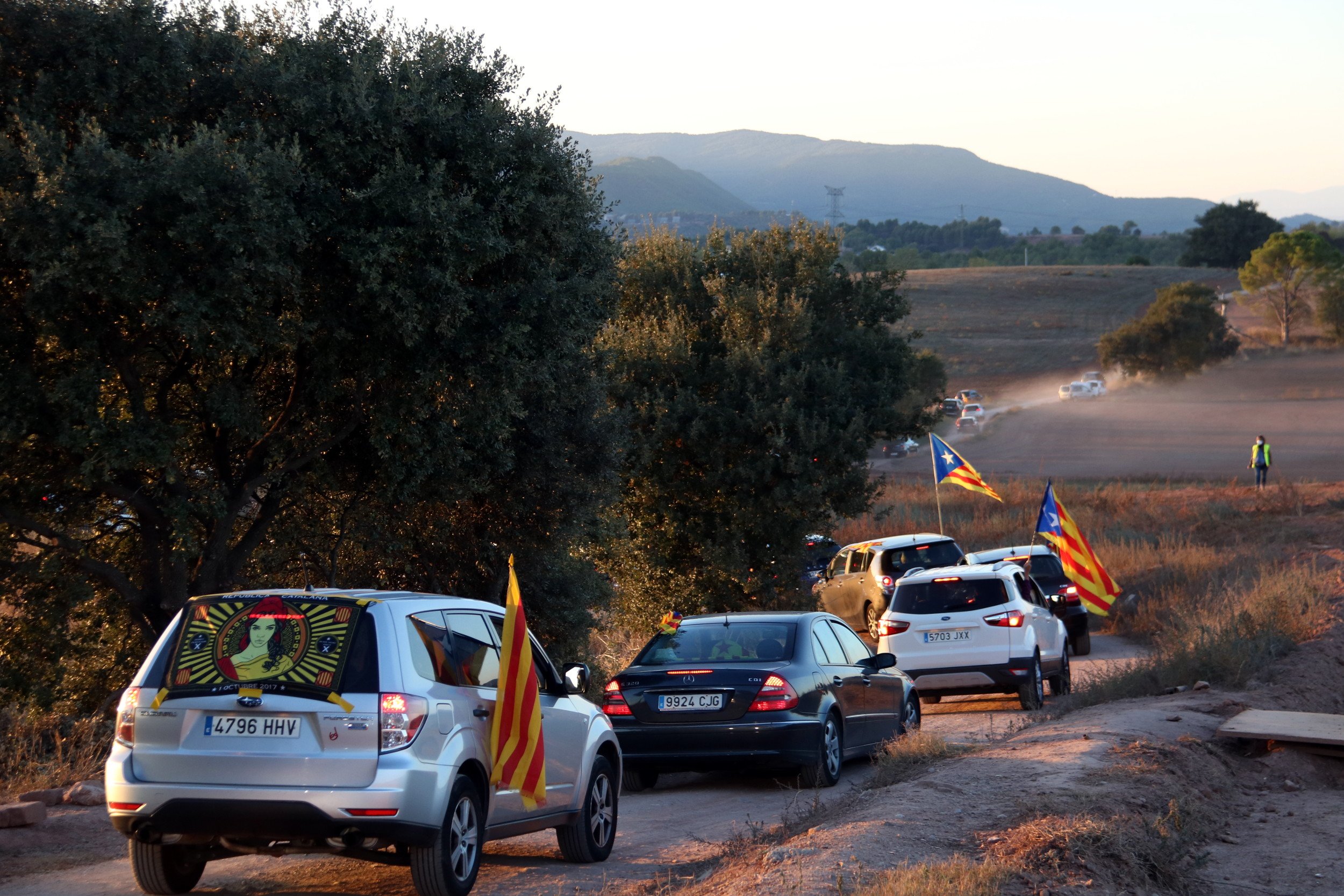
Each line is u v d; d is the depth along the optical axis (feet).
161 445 82.53
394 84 88.58
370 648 48.11
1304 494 279.90
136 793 47.29
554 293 96.02
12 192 73.00
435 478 101.24
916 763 80.12
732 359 164.86
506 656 52.90
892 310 177.99
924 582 121.70
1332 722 86.74
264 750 46.85
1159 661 121.49
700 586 174.29
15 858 60.64
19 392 79.36
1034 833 55.42
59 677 98.37
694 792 85.71
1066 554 179.93
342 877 56.80
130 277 74.28
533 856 63.16
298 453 99.45
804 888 47.80
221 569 98.84
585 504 119.55
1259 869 58.49
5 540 92.89
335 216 84.58
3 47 78.18
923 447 534.78
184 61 82.84
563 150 100.68
